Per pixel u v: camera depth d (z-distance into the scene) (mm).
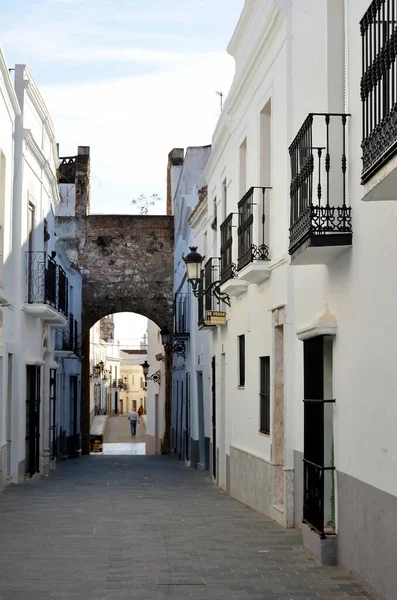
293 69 11352
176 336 26844
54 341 23312
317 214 8375
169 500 14797
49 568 8461
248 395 14672
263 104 13336
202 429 23250
